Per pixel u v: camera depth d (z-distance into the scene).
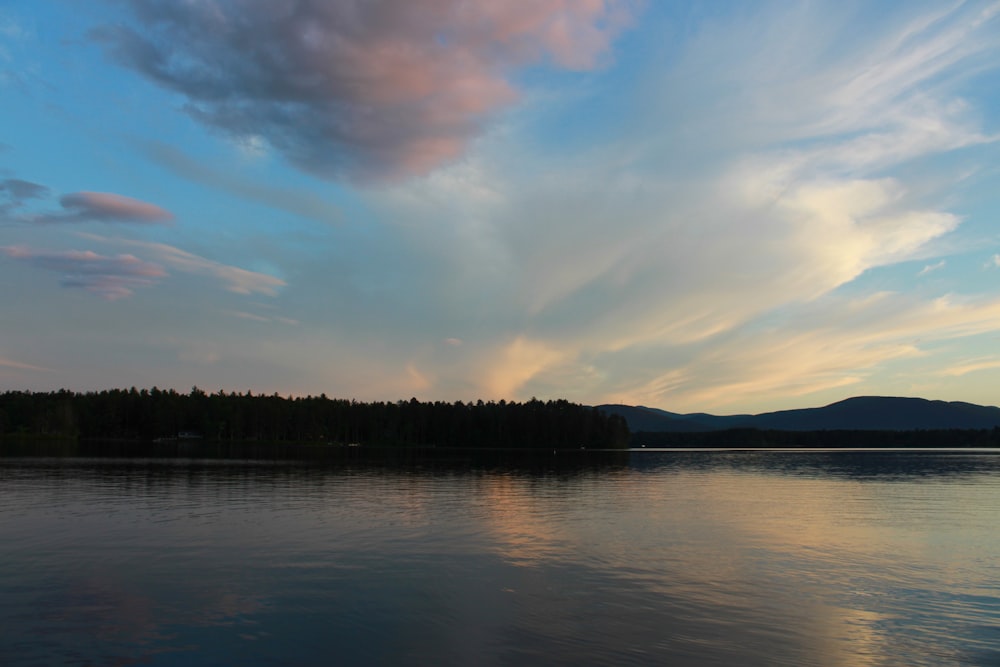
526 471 99.50
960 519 44.12
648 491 65.69
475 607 21.06
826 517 44.75
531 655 16.94
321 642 17.61
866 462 155.38
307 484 65.88
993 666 16.70
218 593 22.20
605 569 26.84
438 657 16.67
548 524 39.78
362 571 25.80
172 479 68.38
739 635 18.75
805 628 19.45
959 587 24.58
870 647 17.97
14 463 92.31
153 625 18.80
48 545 30.28
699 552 30.89
